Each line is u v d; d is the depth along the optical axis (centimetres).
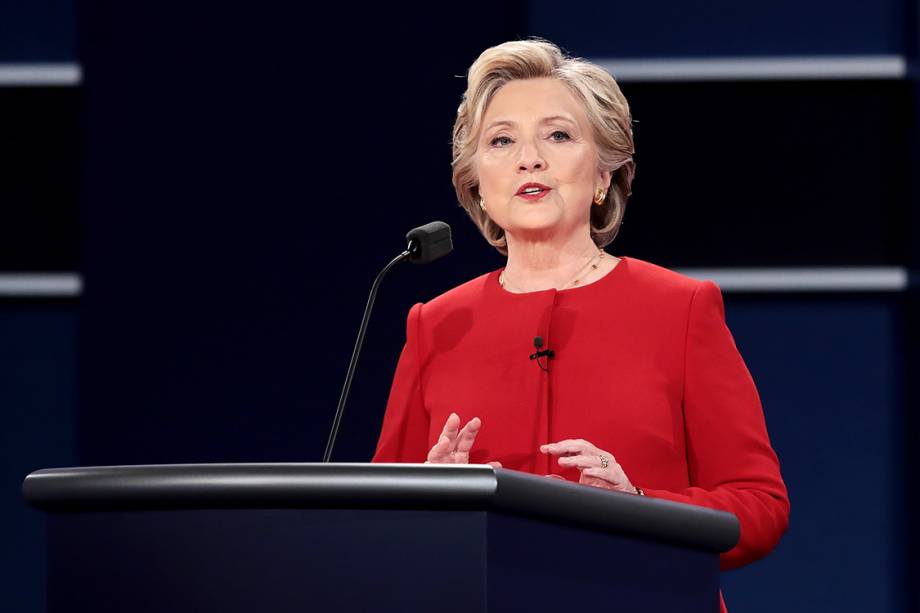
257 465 407
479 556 391
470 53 1290
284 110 1293
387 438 714
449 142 1281
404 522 398
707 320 675
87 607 423
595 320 683
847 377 1282
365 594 397
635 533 447
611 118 711
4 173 1364
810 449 1277
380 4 1295
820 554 1262
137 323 1284
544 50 715
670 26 1307
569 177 694
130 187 1293
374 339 1270
